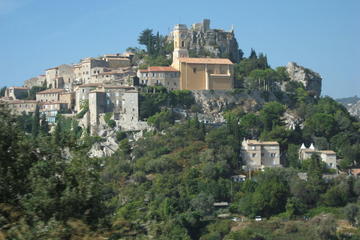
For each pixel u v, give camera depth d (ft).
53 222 337.31
